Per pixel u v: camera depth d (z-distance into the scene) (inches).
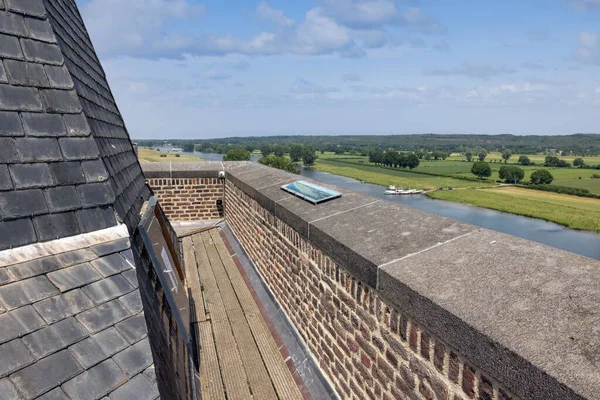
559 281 68.5
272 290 200.5
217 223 351.6
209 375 143.4
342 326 118.4
